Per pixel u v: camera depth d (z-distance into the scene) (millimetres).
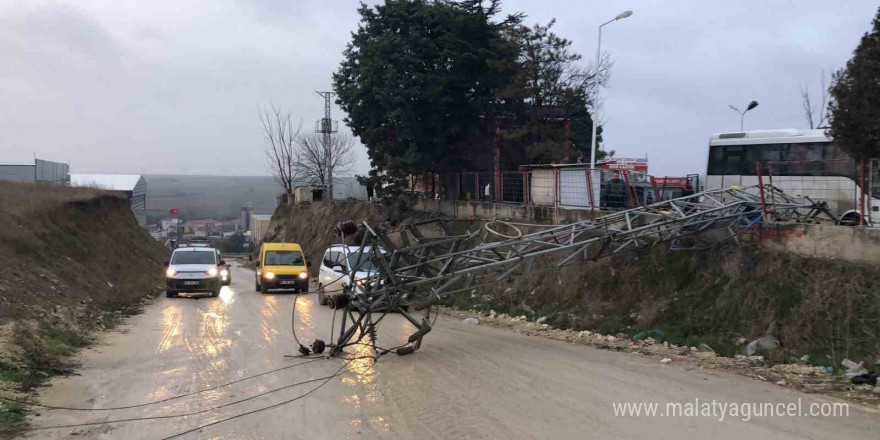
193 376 8523
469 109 28656
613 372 8711
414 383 7996
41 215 21172
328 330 12922
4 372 7934
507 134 27312
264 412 6691
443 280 11867
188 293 23281
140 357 10016
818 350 9578
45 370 8633
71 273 17312
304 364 9344
